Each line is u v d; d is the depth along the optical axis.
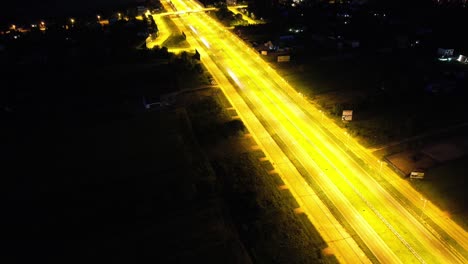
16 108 78.75
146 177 52.56
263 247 39.38
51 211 47.16
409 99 72.31
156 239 41.50
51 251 40.91
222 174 51.97
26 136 66.88
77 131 67.62
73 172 55.03
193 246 40.19
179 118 69.56
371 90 77.31
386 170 51.66
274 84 83.62
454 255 38.03
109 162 56.94
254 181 50.22
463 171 50.09
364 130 61.91
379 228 41.72
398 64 91.00
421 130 61.09
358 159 54.47
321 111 69.56
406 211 44.06
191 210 45.66
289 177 51.00
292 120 67.00
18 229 44.50
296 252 38.56
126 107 76.31
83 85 89.62
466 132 59.88
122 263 38.62
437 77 81.81
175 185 50.28
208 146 59.84
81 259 39.50
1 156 60.56
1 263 39.69
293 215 43.84
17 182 53.56
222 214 44.59
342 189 48.19
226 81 86.69
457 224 41.88
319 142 59.50
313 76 86.88
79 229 43.84
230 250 39.31
